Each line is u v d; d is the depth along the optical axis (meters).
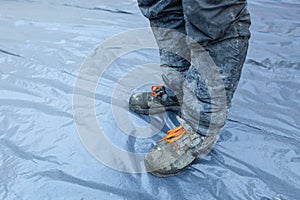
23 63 1.29
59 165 0.83
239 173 0.81
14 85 1.14
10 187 0.76
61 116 1.00
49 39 1.49
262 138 0.93
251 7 1.90
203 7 0.61
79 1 1.99
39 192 0.76
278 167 0.83
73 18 1.73
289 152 0.87
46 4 1.93
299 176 0.80
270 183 0.78
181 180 0.79
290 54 1.38
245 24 0.67
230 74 0.71
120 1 2.00
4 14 1.76
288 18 1.75
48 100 1.07
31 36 1.52
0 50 1.38
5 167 0.81
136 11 1.84
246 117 1.02
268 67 1.30
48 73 1.23
